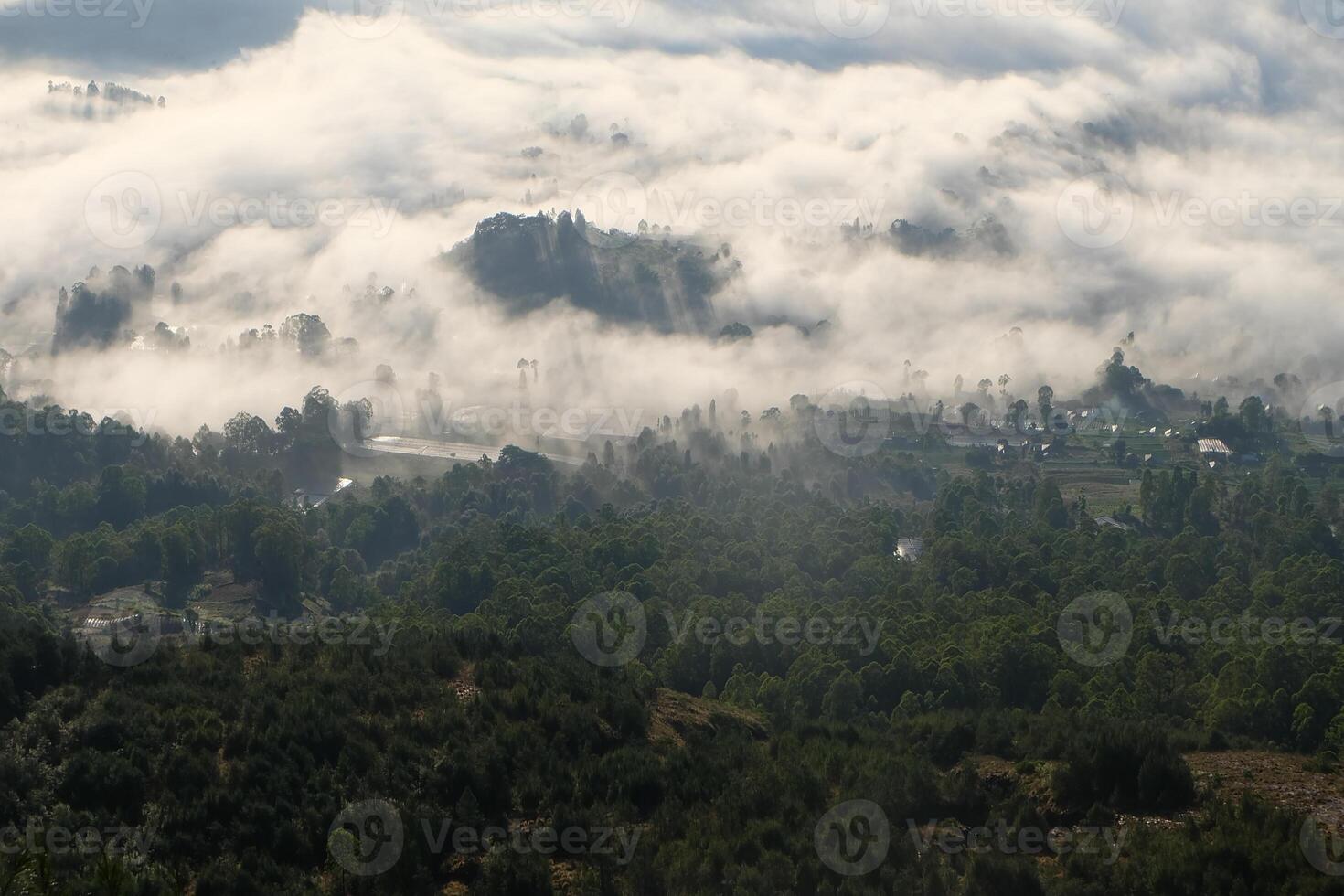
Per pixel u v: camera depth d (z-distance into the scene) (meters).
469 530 138.38
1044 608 100.62
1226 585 108.94
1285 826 46.03
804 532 133.62
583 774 53.91
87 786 47.78
